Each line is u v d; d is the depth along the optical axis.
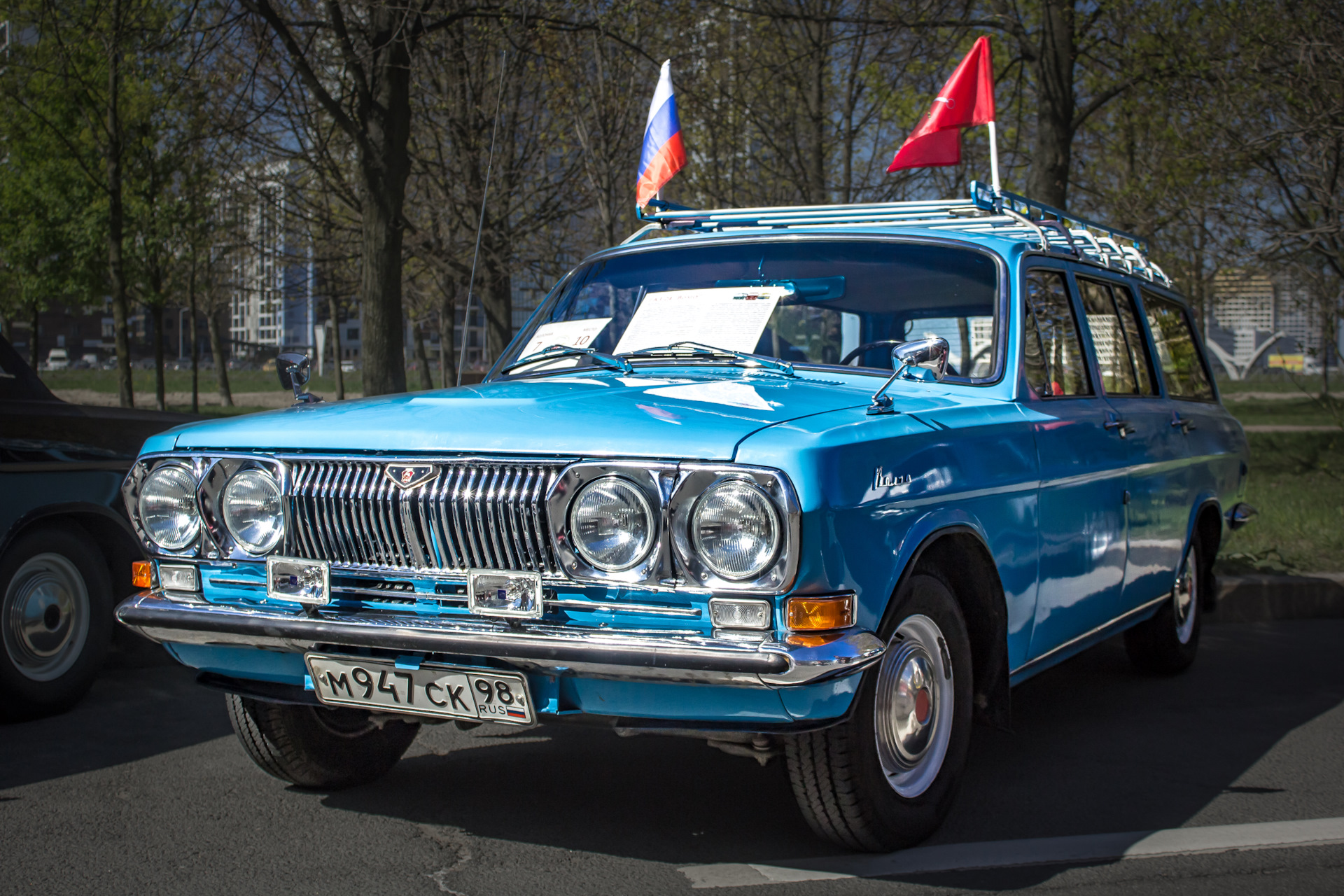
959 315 4.15
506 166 18.11
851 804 3.13
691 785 4.02
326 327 52.38
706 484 2.74
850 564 2.83
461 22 15.67
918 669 3.33
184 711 5.06
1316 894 3.17
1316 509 10.55
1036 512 3.86
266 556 3.23
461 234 19.02
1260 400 38.94
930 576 3.34
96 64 18.09
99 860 3.31
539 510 2.87
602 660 2.76
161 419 5.71
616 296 4.45
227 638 3.23
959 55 16.44
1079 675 6.00
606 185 14.97
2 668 4.73
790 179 16.12
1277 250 13.68
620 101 14.80
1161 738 4.80
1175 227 16.20
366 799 3.88
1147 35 13.98
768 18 15.58
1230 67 13.29
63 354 106.75
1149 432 4.97
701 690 2.81
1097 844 3.52
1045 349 4.30
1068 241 4.75
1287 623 7.46
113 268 18.41
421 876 3.20
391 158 12.48
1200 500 5.77
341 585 3.17
